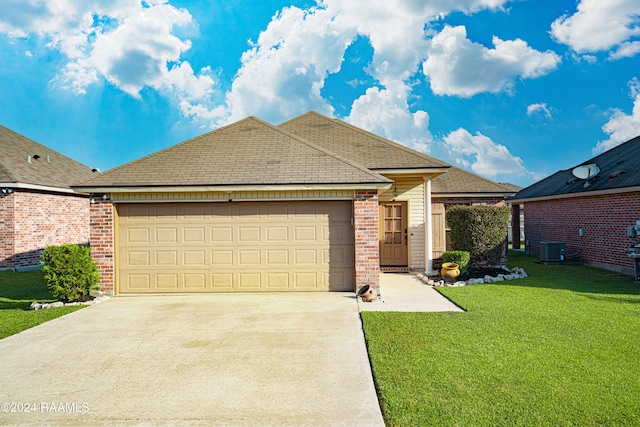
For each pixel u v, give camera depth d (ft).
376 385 14.60
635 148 49.37
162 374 16.06
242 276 32.07
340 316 24.62
